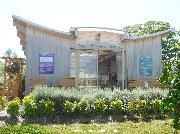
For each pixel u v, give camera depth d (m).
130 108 13.05
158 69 19.56
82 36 18.59
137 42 19.41
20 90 18.61
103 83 20.16
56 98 13.04
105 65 24.36
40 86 14.70
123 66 18.41
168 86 6.11
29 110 12.35
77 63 18.45
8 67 18.00
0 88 18.36
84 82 18.45
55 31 17.77
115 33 19.08
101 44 18.84
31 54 17.61
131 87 18.36
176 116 5.80
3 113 12.91
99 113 12.97
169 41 31.17
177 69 6.01
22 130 7.92
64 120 12.37
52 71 17.83
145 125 11.29
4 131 7.77
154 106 13.18
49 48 17.91
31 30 17.70
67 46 18.23
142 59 19.39
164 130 10.27
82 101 12.83
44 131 8.34
